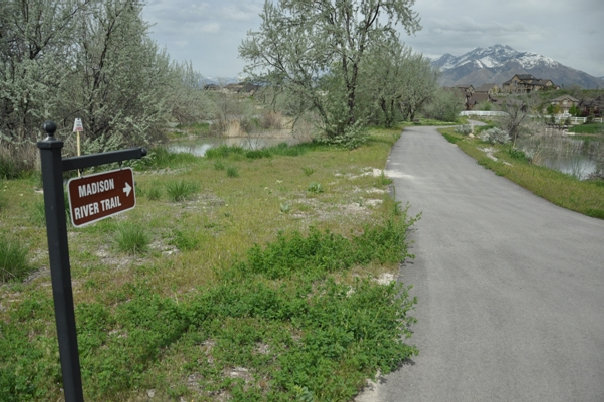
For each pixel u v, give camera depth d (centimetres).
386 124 5906
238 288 564
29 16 1524
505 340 473
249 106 4803
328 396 357
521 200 1323
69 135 1603
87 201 280
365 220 958
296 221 942
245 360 413
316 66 2764
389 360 418
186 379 387
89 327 457
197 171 1736
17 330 459
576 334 491
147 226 894
